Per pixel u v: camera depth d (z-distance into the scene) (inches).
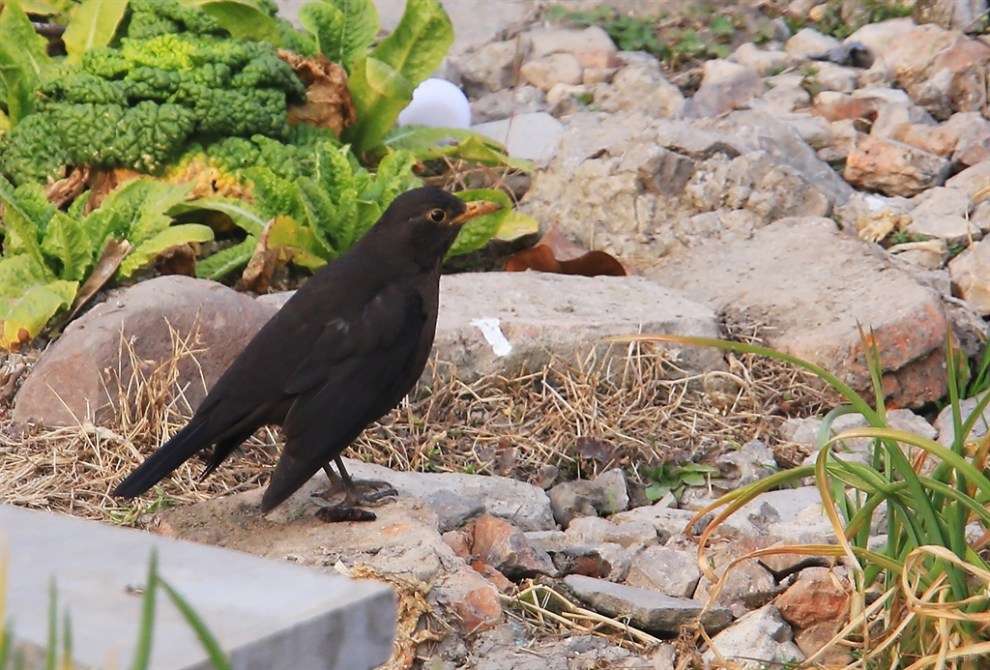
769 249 488.4
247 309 408.8
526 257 497.0
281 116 496.7
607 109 599.8
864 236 511.8
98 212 449.1
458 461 392.5
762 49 654.5
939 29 628.7
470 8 680.4
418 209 344.5
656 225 513.7
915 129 566.6
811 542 335.3
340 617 181.0
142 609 171.6
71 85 479.8
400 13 673.6
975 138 557.9
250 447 386.6
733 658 297.1
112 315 394.6
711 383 430.3
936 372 440.8
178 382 392.2
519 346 418.9
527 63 631.8
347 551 310.5
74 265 440.5
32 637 171.9
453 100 573.9
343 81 519.8
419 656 288.7
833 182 542.0
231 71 491.2
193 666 167.6
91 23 508.7
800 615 308.8
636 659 297.3
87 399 384.8
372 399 333.4
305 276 480.1
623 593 313.7
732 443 406.0
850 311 448.1
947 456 264.5
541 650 295.6
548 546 345.1
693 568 326.3
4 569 170.1
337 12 548.7
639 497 388.2
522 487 373.1
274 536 323.6
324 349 330.0
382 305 338.0
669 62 646.5
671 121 543.8
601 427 403.2
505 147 563.5
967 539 327.0
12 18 503.2
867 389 435.5
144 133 475.5
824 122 578.6
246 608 180.5
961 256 494.3
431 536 316.8
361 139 534.9
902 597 285.6
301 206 478.9
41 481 360.5
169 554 195.2
